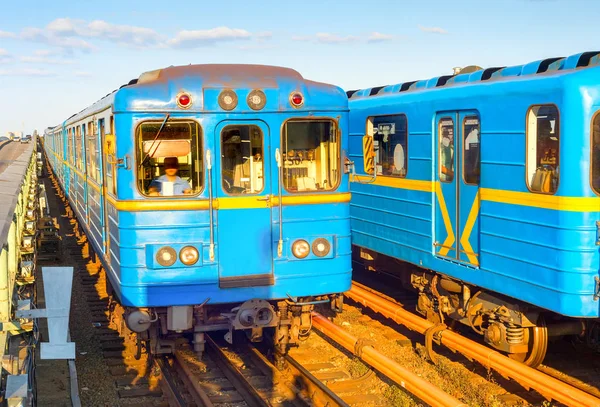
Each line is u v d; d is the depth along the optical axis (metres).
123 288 7.71
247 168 7.87
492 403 7.38
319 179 8.14
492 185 8.08
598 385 7.96
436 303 9.89
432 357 8.88
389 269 11.83
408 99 9.92
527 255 7.51
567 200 6.94
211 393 7.57
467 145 8.65
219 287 7.79
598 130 6.91
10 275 6.00
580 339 8.64
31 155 21.59
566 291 6.96
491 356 7.95
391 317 10.13
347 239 8.29
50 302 4.49
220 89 7.69
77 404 6.64
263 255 7.91
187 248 7.69
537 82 7.34
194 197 7.70
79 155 15.30
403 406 7.22
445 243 9.16
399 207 10.30
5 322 4.86
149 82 7.83
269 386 7.78
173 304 7.71
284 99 7.86
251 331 8.36
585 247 6.91
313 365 8.59
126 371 8.42
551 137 7.20
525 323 7.95
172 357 8.62
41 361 8.42
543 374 7.20
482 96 8.23
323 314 9.62
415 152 9.77
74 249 17.36
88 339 9.81
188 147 7.72
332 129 8.12
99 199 10.25
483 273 8.30
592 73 6.90
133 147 7.58
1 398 4.35
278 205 7.90
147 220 7.62
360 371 8.24
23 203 10.48
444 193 9.16
